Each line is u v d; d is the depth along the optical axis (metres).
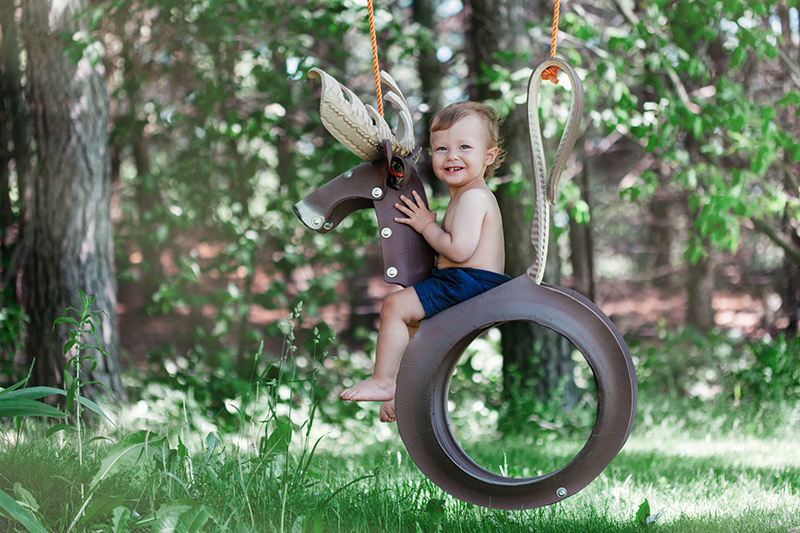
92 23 7.23
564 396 8.84
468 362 9.95
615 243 19.53
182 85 10.58
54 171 7.07
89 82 7.19
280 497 3.45
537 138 3.07
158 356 9.05
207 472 3.58
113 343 7.28
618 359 2.95
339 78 9.18
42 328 7.06
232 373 9.20
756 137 8.12
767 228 9.70
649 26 7.77
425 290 3.15
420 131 11.30
